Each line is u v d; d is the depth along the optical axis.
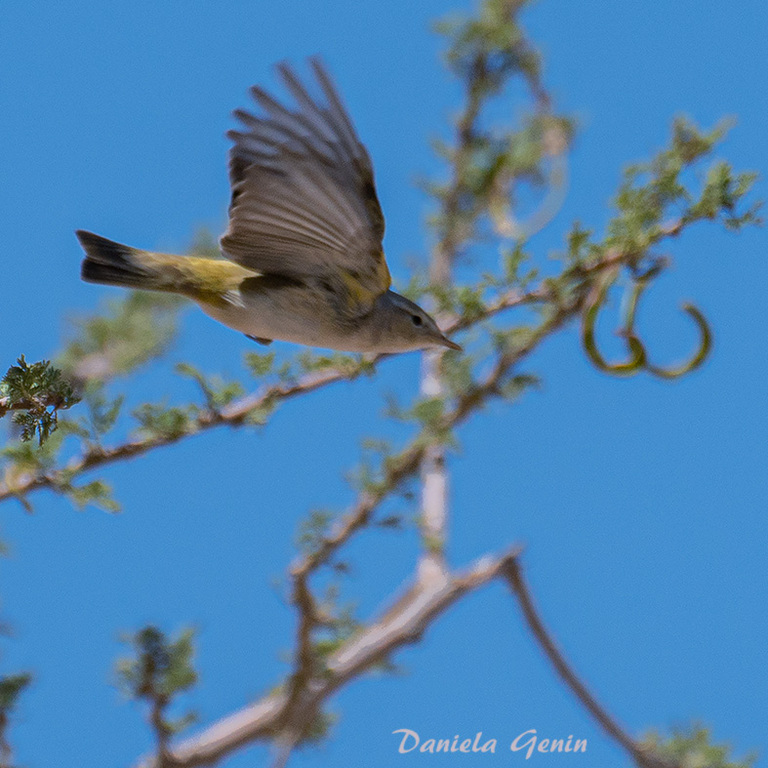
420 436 11.25
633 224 11.05
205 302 9.20
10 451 9.61
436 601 11.92
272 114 8.09
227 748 11.17
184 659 10.67
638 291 11.41
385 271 8.95
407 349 9.72
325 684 11.41
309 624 11.10
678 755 12.27
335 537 11.04
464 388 11.53
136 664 10.62
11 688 10.46
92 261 9.10
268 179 8.30
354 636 12.22
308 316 9.21
